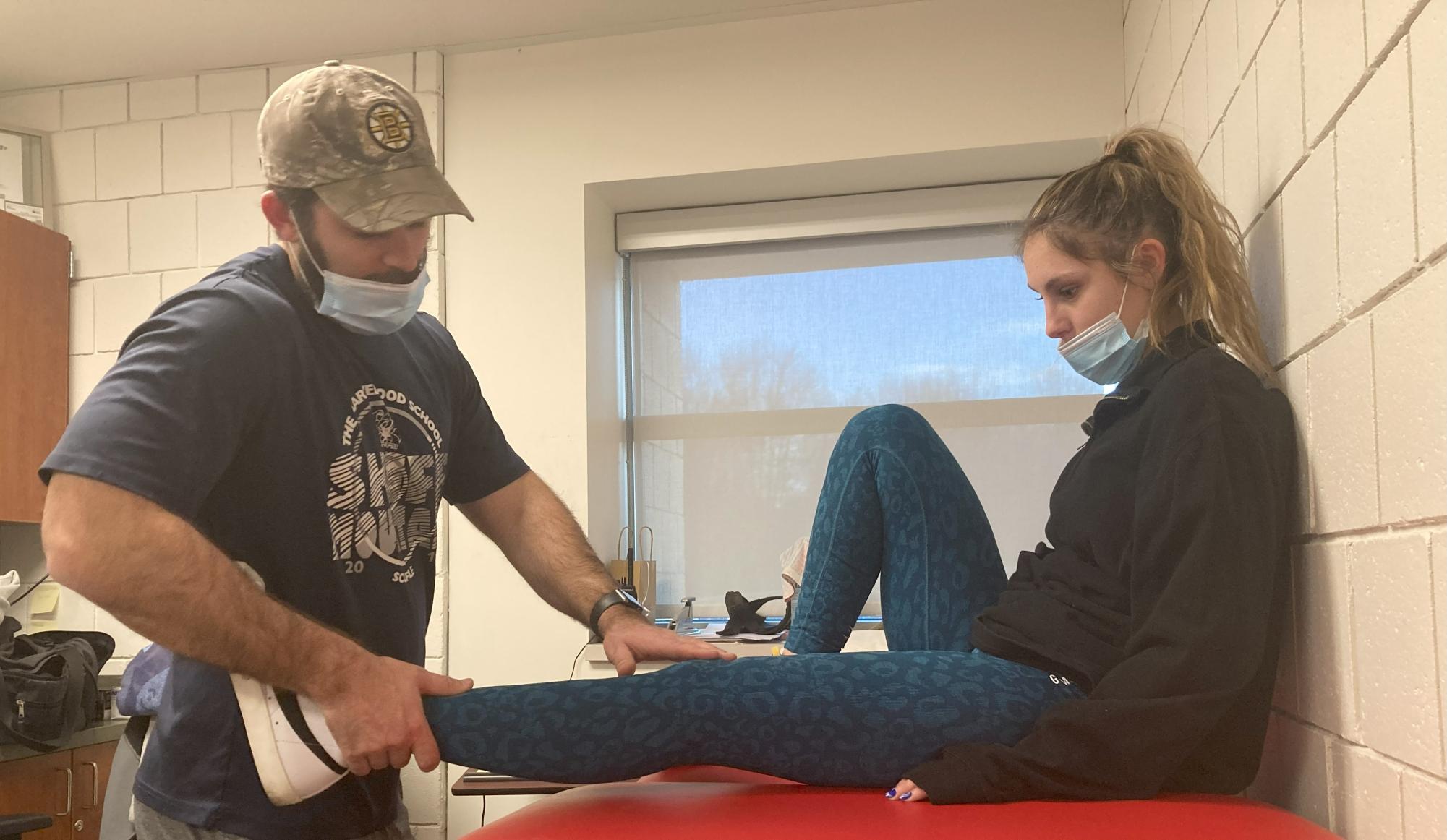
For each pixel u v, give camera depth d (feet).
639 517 11.03
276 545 3.74
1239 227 4.66
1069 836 2.72
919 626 4.19
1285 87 3.90
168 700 3.76
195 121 10.60
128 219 10.61
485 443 4.88
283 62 10.48
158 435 3.27
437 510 4.43
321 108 3.80
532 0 9.48
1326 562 3.48
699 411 11.05
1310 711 3.67
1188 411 3.42
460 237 10.21
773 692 3.38
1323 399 3.47
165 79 10.71
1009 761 3.16
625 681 3.48
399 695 3.43
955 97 9.50
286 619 3.34
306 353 3.84
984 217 10.34
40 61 10.29
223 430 3.46
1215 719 3.09
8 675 7.80
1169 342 3.82
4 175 10.55
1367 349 3.05
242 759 3.58
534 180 10.15
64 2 9.19
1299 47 3.70
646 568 10.36
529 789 5.69
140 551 3.12
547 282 10.05
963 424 10.54
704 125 9.93
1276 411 3.64
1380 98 2.92
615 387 10.87
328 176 3.73
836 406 10.81
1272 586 3.28
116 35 9.84
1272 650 3.56
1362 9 3.05
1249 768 3.53
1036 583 3.86
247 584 3.31
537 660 9.60
